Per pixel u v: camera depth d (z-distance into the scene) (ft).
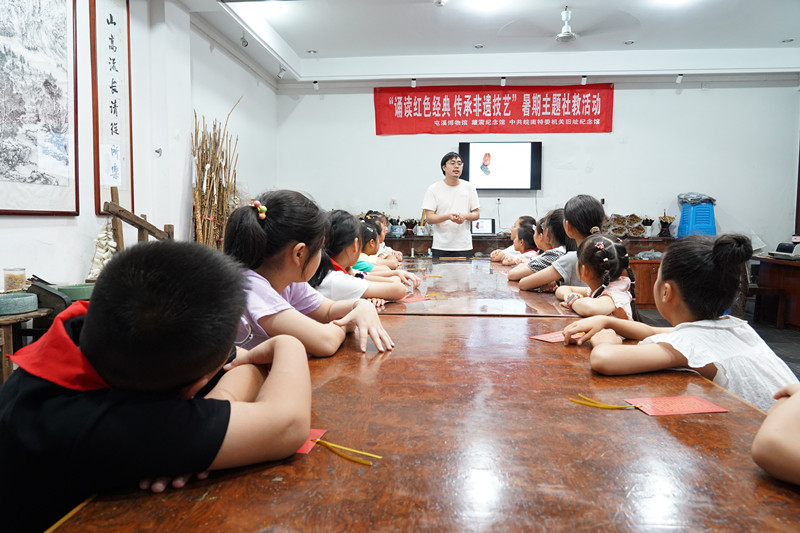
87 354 1.82
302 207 3.65
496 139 19.65
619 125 19.27
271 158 19.74
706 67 17.98
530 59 18.49
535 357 3.41
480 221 19.11
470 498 1.63
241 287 1.99
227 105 15.72
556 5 14.26
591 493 1.66
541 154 19.39
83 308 2.20
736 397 2.63
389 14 14.93
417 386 2.78
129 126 10.77
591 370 3.11
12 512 1.74
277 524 1.50
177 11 12.09
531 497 1.64
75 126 9.16
